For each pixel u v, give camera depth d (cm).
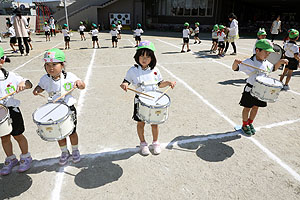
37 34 2180
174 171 292
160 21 2761
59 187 264
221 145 349
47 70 254
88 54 1105
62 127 239
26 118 430
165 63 909
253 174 288
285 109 477
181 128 398
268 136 375
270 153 331
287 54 570
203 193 257
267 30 2703
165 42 1593
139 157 319
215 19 2556
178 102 511
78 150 309
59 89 265
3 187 263
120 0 2633
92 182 272
